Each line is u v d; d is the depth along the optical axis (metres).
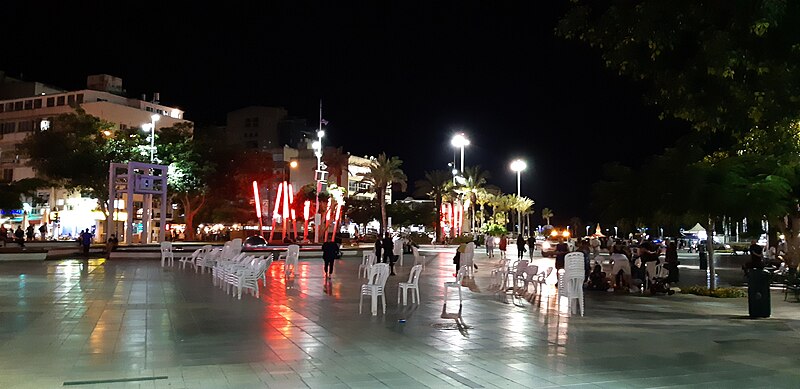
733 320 12.66
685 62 8.45
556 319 12.59
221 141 63.09
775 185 16.44
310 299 15.71
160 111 86.25
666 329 11.38
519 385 7.22
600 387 7.15
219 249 26.28
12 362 8.16
